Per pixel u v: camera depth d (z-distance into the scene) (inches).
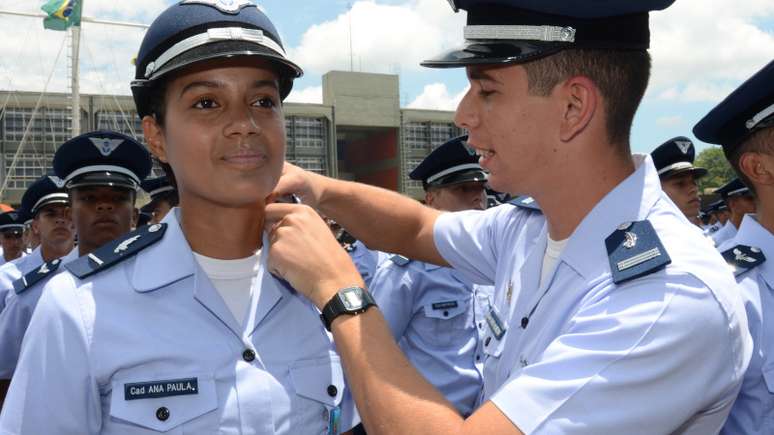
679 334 50.8
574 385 51.5
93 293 56.2
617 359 51.3
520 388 52.7
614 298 54.7
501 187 65.6
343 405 65.8
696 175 211.9
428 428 51.4
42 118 1441.9
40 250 187.9
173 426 53.3
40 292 125.6
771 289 83.7
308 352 61.6
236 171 56.6
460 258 85.1
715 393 53.7
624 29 57.8
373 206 85.0
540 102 58.8
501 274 76.2
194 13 56.6
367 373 54.8
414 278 141.8
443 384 141.0
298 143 1907.0
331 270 59.8
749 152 83.6
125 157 138.6
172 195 185.5
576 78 57.6
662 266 52.9
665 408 51.5
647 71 60.2
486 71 60.2
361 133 2137.1
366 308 58.4
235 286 61.4
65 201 177.9
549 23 57.1
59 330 53.7
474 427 51.2
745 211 241.4
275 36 60.5
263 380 57.4
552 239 66.7
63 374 52.9
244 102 57.1
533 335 63.0
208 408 54.3
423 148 2071.9
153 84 57.8
